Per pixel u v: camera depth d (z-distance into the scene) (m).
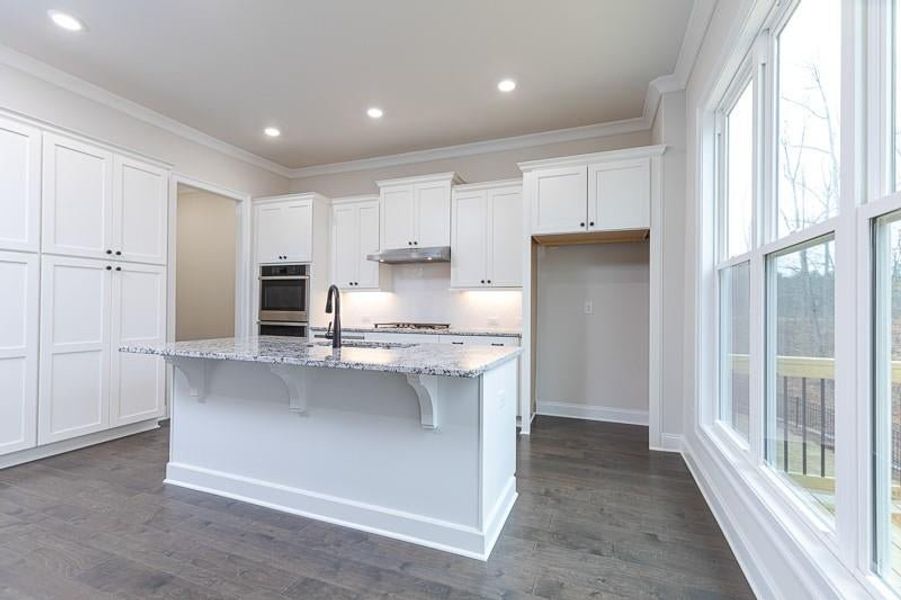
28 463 2.92
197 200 6.06
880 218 1.10
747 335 2.15
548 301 4.38
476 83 3.38
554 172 3.68
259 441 2.41
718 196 2.66
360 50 2.95
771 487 1.67
